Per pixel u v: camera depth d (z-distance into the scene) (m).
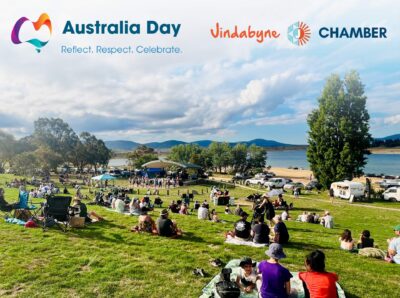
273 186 57.81
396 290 8.28
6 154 90.38
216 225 16.19
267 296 6.33
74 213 14.50
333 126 51.28
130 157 110.38
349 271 9.61
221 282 7.18
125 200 24.06
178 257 10.09
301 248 11.99
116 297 7.36
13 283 7.83
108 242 11.54
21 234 12.11
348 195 41.66
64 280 8.11
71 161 124.69
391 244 11.15
